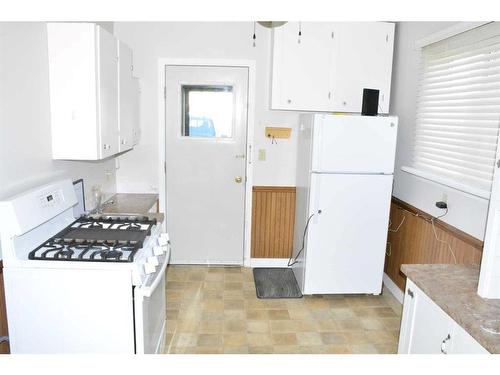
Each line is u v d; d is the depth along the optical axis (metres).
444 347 1.61
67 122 2.31
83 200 2.86
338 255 3.22
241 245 3.99
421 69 3.03
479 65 2.38
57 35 2.23
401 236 3.34
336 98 3.48
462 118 2.54
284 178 3.91
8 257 1.70
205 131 3.83
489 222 1.62
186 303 3.22
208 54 3.69
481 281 1.66
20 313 1.72
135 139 3.38
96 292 1.71
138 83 3.51
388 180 3.12
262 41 3.68
